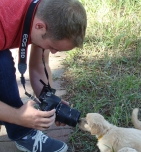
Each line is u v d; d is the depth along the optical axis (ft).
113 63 6.75
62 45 3.75
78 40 3.72
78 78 6.38
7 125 4.62
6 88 4.22
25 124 3.98
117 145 4.36
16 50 7.51
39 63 4.81
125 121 5.28
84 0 8.82
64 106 4.22
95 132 4.43
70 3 3.63
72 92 6.05
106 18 8.15
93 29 7.77
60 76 6.52
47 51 4.76
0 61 4.05
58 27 3.60
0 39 3.85
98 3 8.71
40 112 3.86
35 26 3.72
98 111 5.50
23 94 6.06
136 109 4.95
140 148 4.25
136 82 6.07
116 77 6.31
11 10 3.82
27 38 3.78
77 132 5.14
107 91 5.97
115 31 7.70
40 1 3.74
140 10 8.42
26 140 4.75
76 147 4.94
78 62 6.89
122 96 5.70
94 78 6.26
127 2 8.58
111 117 5.25
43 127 3.94
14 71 4.27
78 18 3.61
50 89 4.41
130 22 7.89
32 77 4.86
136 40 7.34
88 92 6.04
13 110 3.95
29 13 3.73
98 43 7.38
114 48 7.17
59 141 4.83
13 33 3.87
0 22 3.78
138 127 4.81
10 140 5.12
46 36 3.72
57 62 6.98
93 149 4.88
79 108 5.56
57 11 3.59
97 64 6.72
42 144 4.76
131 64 6.68
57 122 4.26
